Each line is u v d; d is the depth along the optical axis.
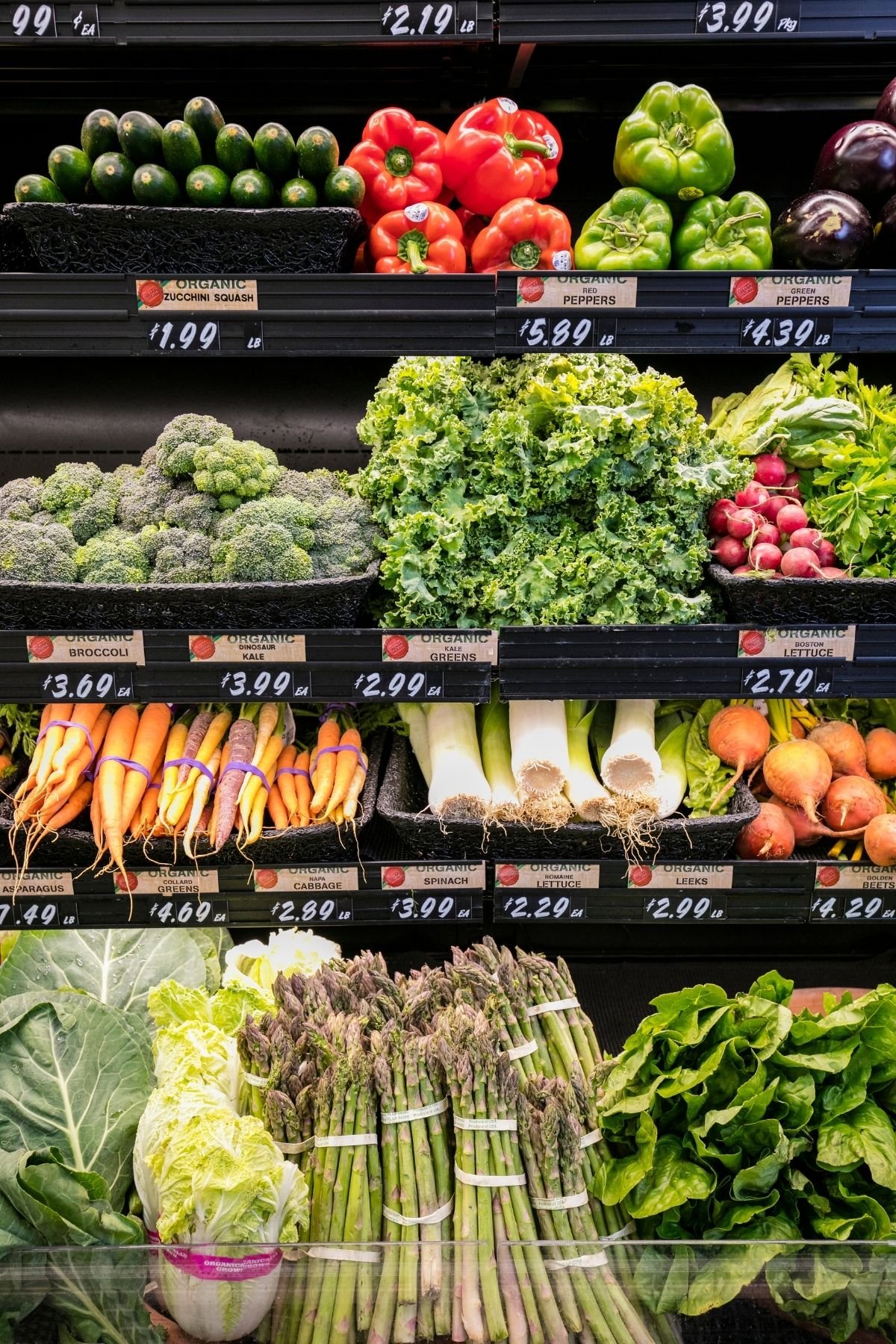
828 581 1.64
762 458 1.92
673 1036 1.55
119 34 1.42
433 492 1.80
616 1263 1.40
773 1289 1.38
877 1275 1.38
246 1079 1.62
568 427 1.70
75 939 2.04
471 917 1.80
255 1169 1.38
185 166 1.50
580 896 1.80
